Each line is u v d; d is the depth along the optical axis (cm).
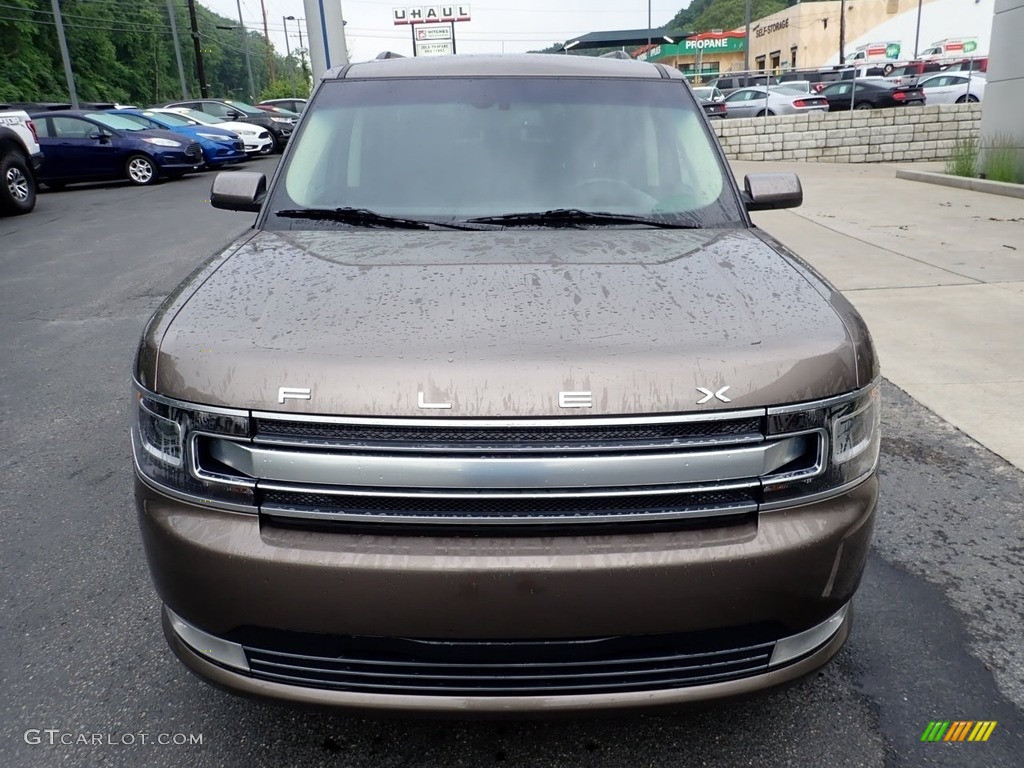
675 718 229
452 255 236
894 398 464
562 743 220
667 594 171
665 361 176
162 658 256
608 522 172
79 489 370
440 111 307
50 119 1642
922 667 249
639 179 287
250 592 174
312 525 175
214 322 194
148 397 187
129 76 7012
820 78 2812
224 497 177
